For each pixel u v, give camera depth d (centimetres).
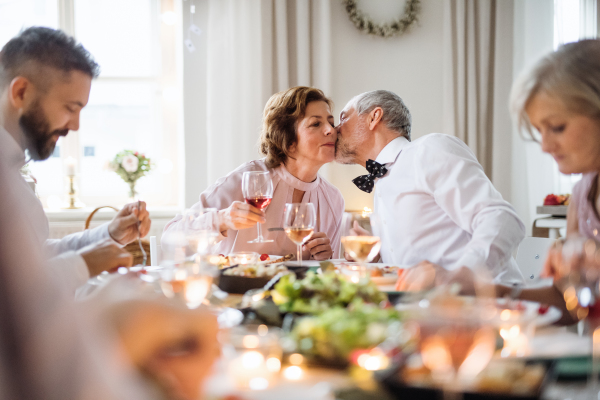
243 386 56
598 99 95
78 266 97
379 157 203
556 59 100
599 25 401
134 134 415
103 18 406
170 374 39
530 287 99
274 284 103
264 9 372
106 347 24
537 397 47
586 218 123
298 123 201
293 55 384
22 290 23
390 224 194
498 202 159
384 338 61
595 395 54
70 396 22
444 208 175
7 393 21
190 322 41
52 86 133
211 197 205
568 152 100
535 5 390
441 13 400
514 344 68
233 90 375
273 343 64
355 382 56
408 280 104
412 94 403
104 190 412
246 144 375
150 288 43
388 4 399
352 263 158
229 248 202
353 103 208
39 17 396
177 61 413
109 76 409
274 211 202
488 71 397
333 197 217
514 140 396
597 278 68
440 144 183
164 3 409
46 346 22
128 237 152
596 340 66
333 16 393
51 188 404
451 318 52
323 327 62
